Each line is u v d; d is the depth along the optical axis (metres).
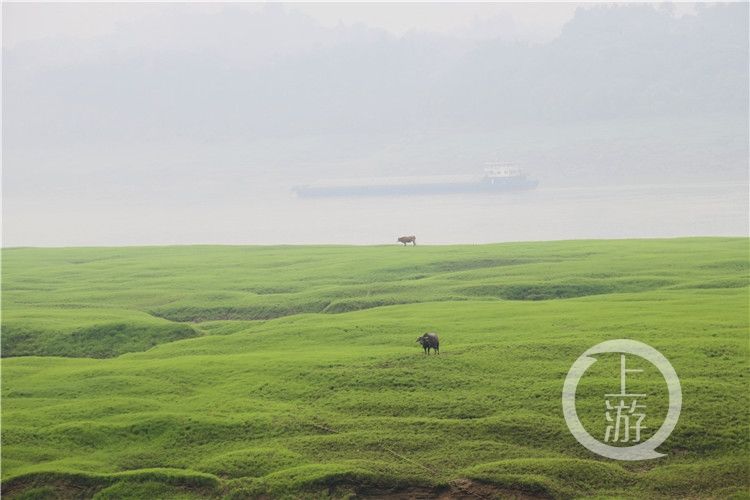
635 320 62.25
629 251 101.94
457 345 59.28
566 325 62.69
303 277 97.50
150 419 49.47
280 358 59.19
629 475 41.69
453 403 49.28
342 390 52.34
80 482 44.06
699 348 54.19
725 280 79.81
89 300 90.25
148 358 65.00
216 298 88.19
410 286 87.50
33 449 47.34
